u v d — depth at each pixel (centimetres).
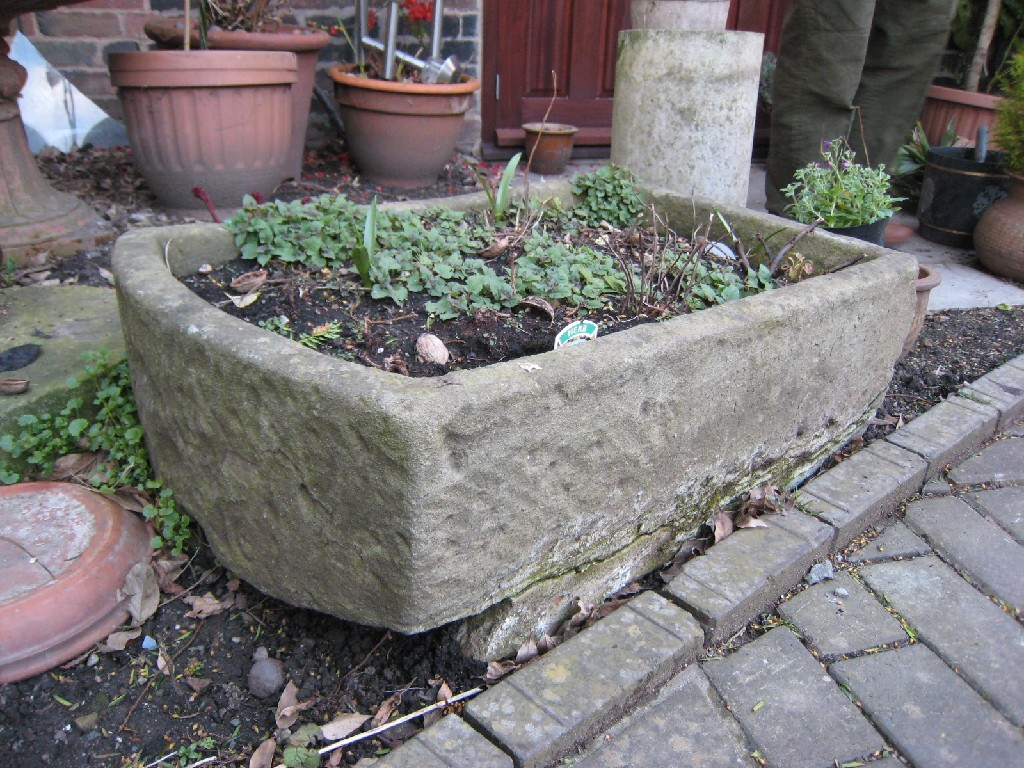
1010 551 225
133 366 199
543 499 163
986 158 443
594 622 189
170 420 185
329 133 511
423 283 222
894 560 222
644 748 165
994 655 191
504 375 148
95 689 173
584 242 274
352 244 233
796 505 227
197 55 342
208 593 196
